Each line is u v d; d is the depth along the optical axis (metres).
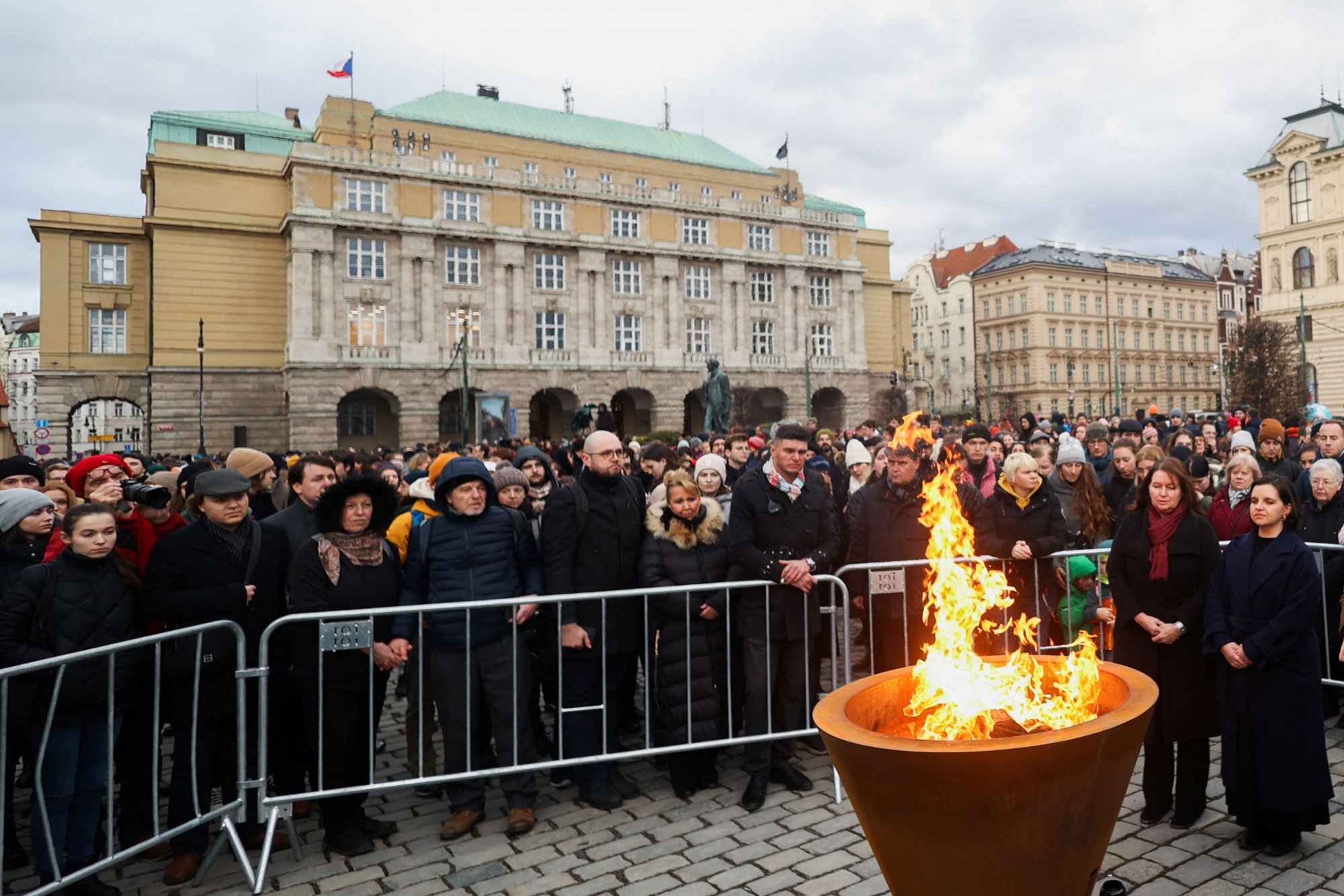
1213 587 4.66
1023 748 2.36
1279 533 4.58
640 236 51.44
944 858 2.54
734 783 5.79
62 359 42.09
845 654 5.76
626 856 4.71
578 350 48.28
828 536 5.90
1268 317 49.75
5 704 3.92
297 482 6.17
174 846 4.73
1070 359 72.06
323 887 4.50
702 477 6.90
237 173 43.06
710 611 5.56
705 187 57.59
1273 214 49.53
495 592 5.40
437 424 44.12
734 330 53.81
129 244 43.59
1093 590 6.53
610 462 5.82
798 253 56.94
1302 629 4.34
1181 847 4.59
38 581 4.43
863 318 59.75
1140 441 8.27
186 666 4.71
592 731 5.57
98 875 4.81
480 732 5.73
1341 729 6.31
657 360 50.75
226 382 42.47
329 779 4.96
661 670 5.61
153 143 46.06
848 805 5.31
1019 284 72.69
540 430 58.25
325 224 41.72
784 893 4.20
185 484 6.93
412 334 43.84
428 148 48.03
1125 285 76.06
